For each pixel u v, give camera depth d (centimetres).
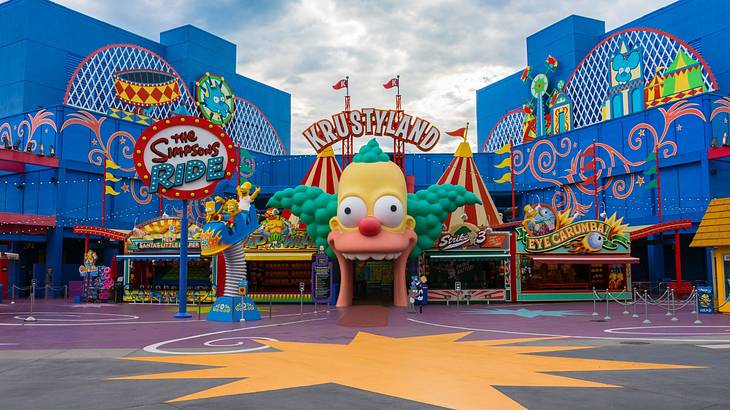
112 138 5178
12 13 5497
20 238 4553
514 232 3953
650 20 6347
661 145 4838
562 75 7275
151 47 7019
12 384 1125
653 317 2728
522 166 6425
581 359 1400
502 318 2712
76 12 5891
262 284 4178
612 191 5322
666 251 5428
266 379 1155
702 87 4681
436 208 3612
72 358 1486
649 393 999
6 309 3366
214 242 2595
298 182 7056
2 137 5144
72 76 5178
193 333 2102
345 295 3509
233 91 7950
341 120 3931
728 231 2878
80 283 4419
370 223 3228
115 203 5147
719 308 2950
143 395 1009
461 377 1166
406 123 3897
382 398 977
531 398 968
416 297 3098
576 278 4369
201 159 2836
